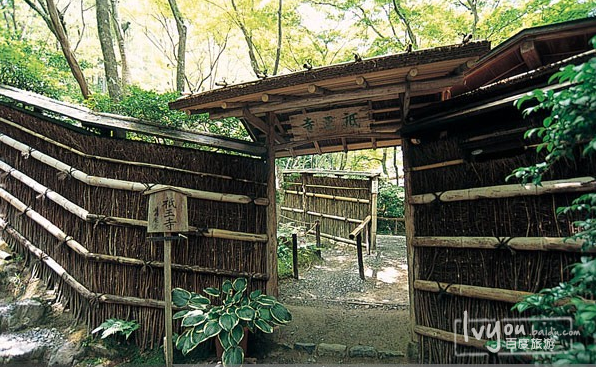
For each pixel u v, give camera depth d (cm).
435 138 335
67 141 390
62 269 399
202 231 368
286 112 407
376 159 1432
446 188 313
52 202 415
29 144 440
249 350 351
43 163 425
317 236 773
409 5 812
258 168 402
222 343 303
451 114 295
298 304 479
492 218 280
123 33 791
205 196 372
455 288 298
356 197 842
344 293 536
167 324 304
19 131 456
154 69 1427
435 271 319
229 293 346
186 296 337
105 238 367
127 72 739
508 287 268
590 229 164
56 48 934
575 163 232
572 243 230
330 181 905
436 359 313
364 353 344
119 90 622
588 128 142
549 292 169
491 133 279
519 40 288
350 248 858
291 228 839
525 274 259
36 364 331
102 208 367
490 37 753
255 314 321
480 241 282
